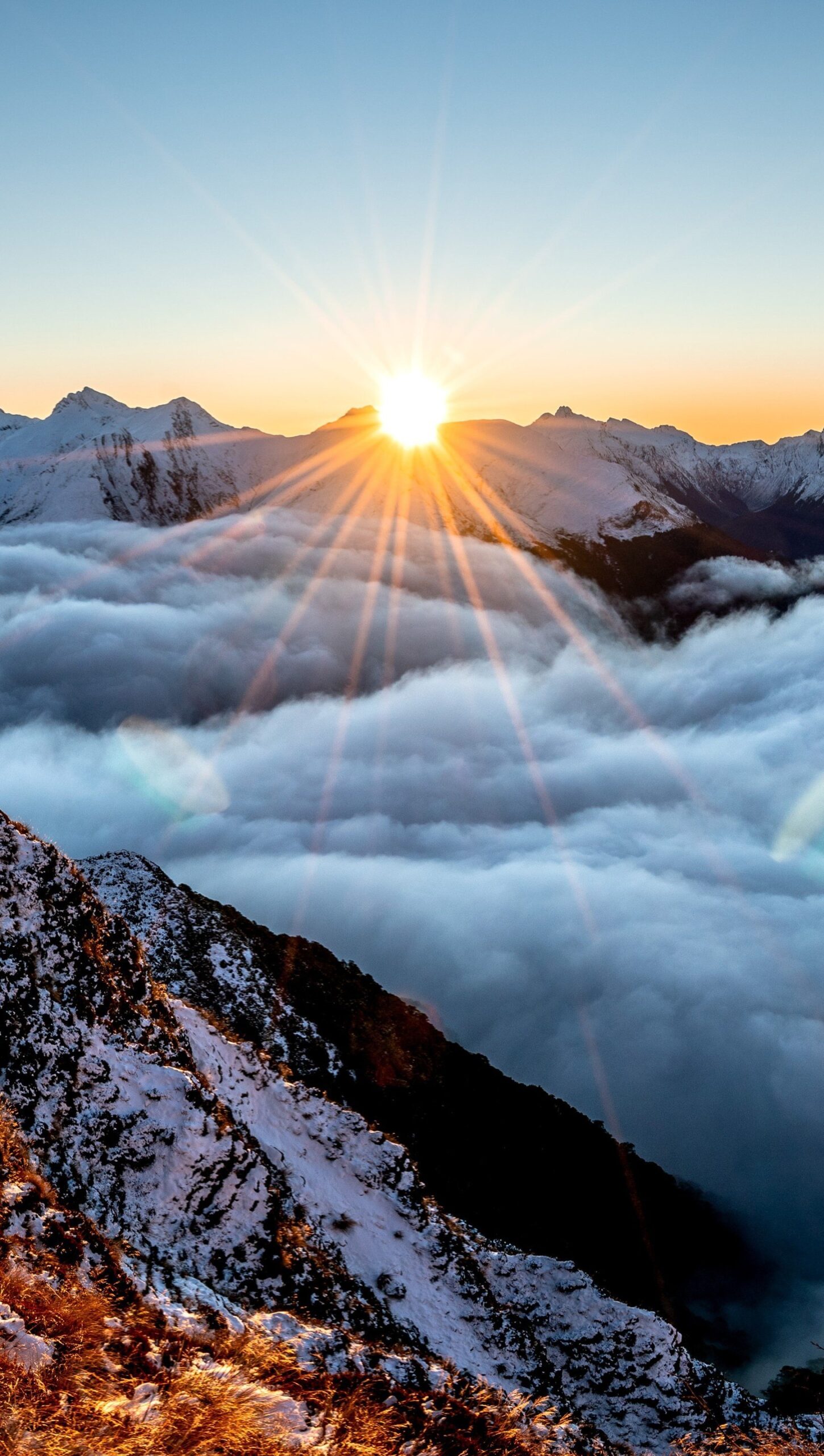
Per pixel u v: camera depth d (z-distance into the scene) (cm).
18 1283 942
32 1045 1499
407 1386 1284
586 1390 2061
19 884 1736
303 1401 970
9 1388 745
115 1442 726
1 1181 1148
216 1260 1464
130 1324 988
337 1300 1591
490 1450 1178
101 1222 1325
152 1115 1561
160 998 2005
